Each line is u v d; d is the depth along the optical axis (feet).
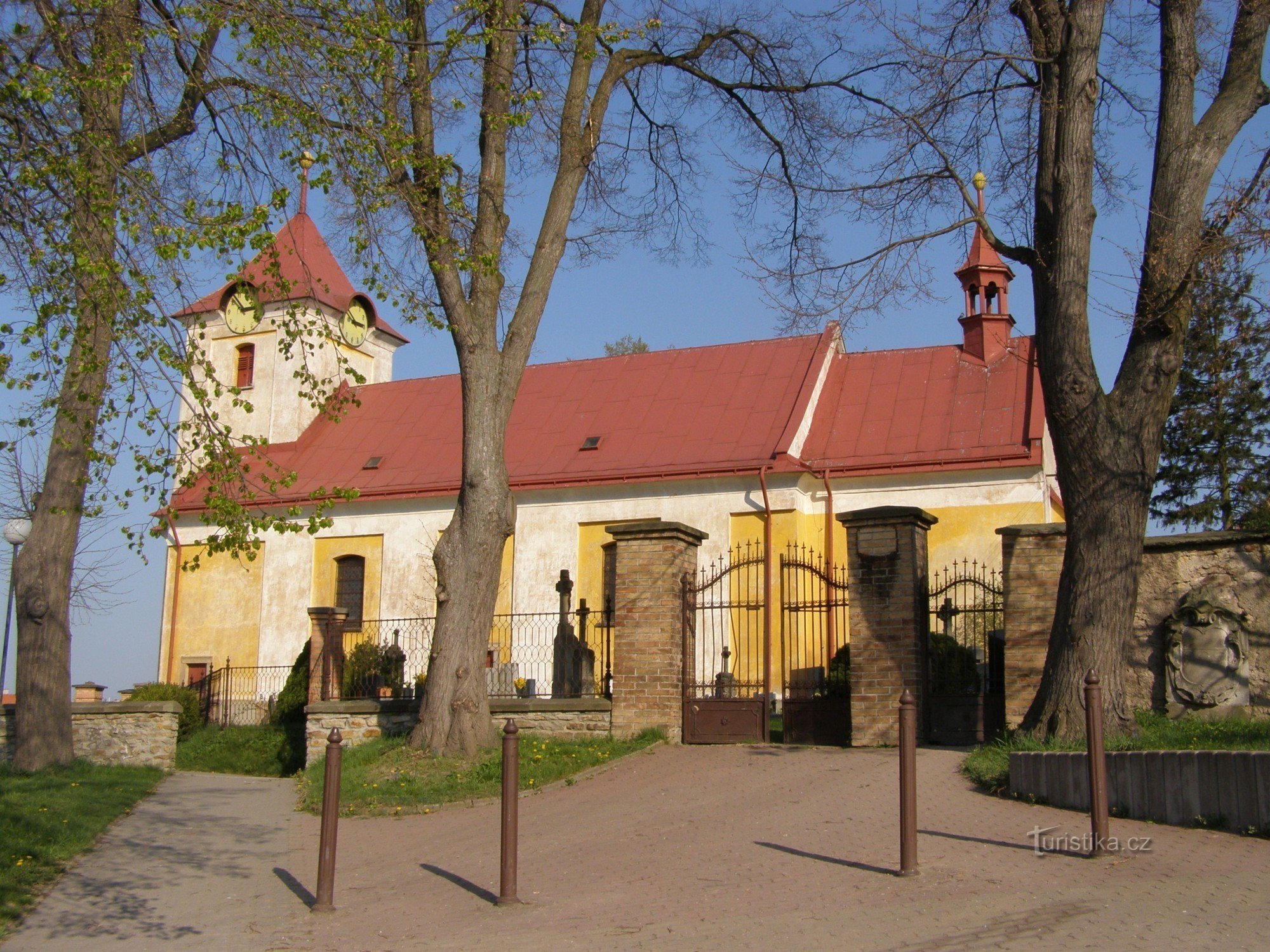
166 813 44.73
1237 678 40.40
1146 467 39.60
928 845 28.94
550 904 26.89
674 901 25.91
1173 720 40.75
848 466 81.66
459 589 49.47
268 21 31.68
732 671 80.07
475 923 25.82
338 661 62.23
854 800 35.47
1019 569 45.06
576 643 56.34
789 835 31.73
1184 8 40.63
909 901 24.02
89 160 30.12
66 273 29.17
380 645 75.36
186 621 102.06
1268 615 40.78
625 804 39.22
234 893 30.94
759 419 88.38
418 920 26.68
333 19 33.27
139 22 32.09
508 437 95.14
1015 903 23.21
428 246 40.01
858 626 47.47
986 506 78.69
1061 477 40.57
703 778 42.19
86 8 29.78
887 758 42.60
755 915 24.08
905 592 46.93
